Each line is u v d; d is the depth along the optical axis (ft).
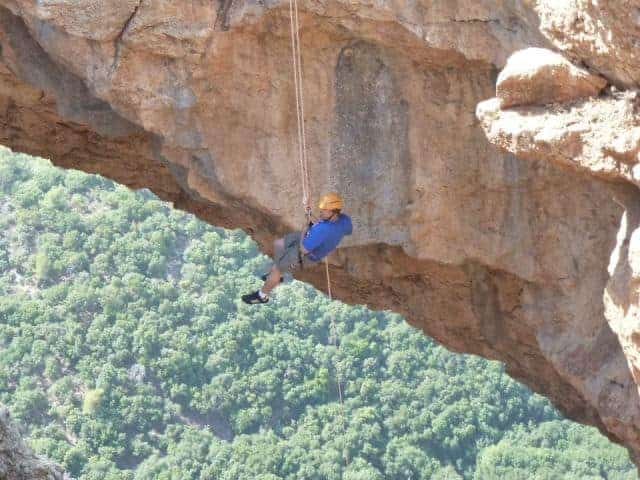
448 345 47.11
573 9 21.81
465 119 34.88
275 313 170.30
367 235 37.37
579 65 22.91
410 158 36.06
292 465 150.20
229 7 33.12
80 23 33.35
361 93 35.45
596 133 22.52
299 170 36.68
